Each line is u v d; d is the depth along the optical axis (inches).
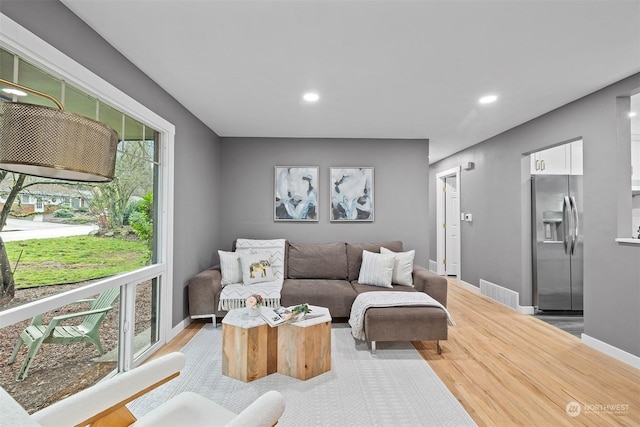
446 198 272.5
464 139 199.2
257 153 193.8
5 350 65.6
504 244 182.5
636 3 73.9
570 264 167.3
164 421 50.7
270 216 193.9
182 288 139.9
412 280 160.9
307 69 107.7
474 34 87.1
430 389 93.6
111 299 96.4
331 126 173.0
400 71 109.0
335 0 73.7
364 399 88.3
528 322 154.0
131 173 104.9
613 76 112.3
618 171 116.8
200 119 159.9
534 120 158.9
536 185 167.9
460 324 150.7
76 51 78.8
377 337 116.5
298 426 76.8
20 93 65.4
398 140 197.5
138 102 104.9
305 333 98.0
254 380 98.1
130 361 101.7
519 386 95.6
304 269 172.1
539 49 94.5
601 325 121.3
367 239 195.8
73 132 34.8
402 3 74.5
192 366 106.6
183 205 141.0
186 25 83.4
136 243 107.8
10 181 65.2
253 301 103.9
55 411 43.2
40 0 68.4
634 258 110.0
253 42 91.4
